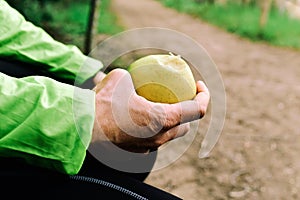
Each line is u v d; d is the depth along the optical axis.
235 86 6.15
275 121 4.89
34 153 0.90
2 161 1.00
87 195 0.99
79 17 7.44
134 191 1.02
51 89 0.91
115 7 11.69
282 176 3.63
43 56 1.28
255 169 3.67
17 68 1.27
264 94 5.91
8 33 1.25
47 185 0.99
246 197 3.26
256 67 7.50
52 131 0.88
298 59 8.56
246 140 4.24
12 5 4.10
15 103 0.87
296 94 6.06
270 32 10.30
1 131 0.87
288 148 4.18
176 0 13.59
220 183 3.38
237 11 12.40
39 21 6.22
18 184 0.98
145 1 13.84
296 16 13.03
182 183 3.29
